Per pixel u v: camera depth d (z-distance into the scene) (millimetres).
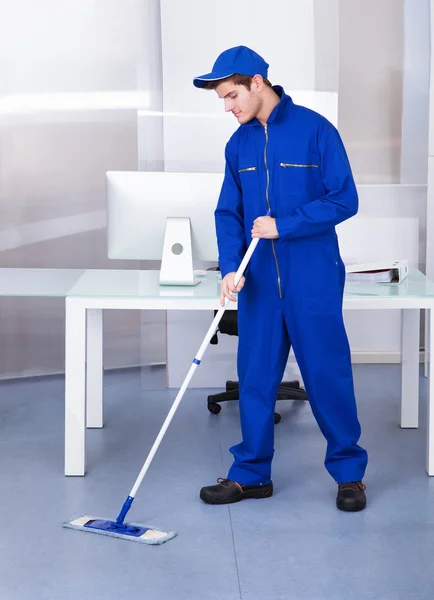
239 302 3346
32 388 5098
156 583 2836
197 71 4797
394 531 3203
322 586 2816
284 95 3176
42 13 5137
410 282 3906
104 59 5219
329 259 3236
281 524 3256
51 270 4125
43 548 3066
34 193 5262
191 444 4109
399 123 5266
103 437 4203
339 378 3328
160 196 3785
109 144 5301
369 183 5289
